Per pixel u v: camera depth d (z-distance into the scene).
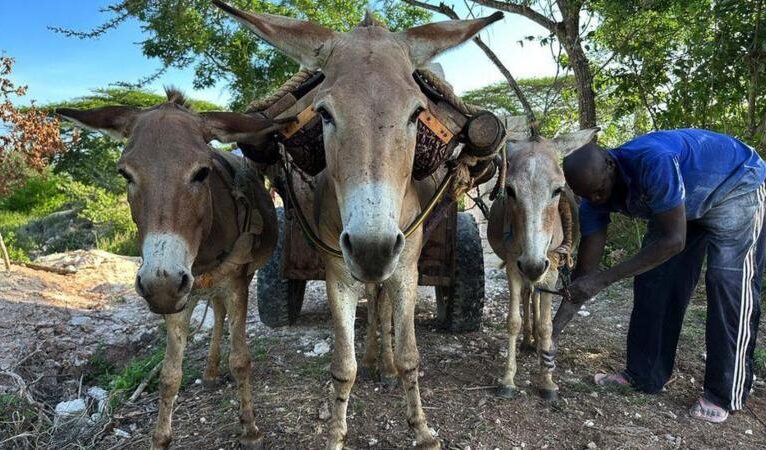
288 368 4.34
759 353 4.45
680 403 3.85
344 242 2.15
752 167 3.55
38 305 5.91
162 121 2.48
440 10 8.23
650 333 3.92
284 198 3.28
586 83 7.74
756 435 3.47
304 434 3.41
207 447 3.32
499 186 3.46
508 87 14.11
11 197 21.20
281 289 5.02
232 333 3.13
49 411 3.96
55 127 9.27
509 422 3.52
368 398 3.83
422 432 3.13
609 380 4.08
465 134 2.84
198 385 4.17
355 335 5.07
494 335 5.04
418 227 2.93
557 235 3.79
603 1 7.12
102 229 13.84
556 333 3.78
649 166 3.31
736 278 3.57
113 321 5.77
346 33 2.64
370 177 2.12
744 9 5.83
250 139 2.75
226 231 2.88
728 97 6.46
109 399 3.90
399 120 2.21
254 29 2.49
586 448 3.26
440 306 5.28
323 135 2.47
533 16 7.82
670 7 6.87
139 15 11.36
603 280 3.41
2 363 4.68
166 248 2.29
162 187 2.34
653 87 7.62
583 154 3.43
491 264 8.24
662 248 3.29
